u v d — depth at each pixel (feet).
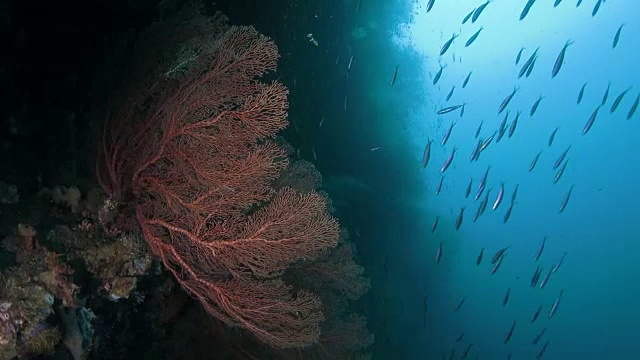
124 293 9.46
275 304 10.55
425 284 51.96
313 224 10.22
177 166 9.96
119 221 10.22
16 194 8.48
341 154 39.86
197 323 13.64
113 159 10.64
